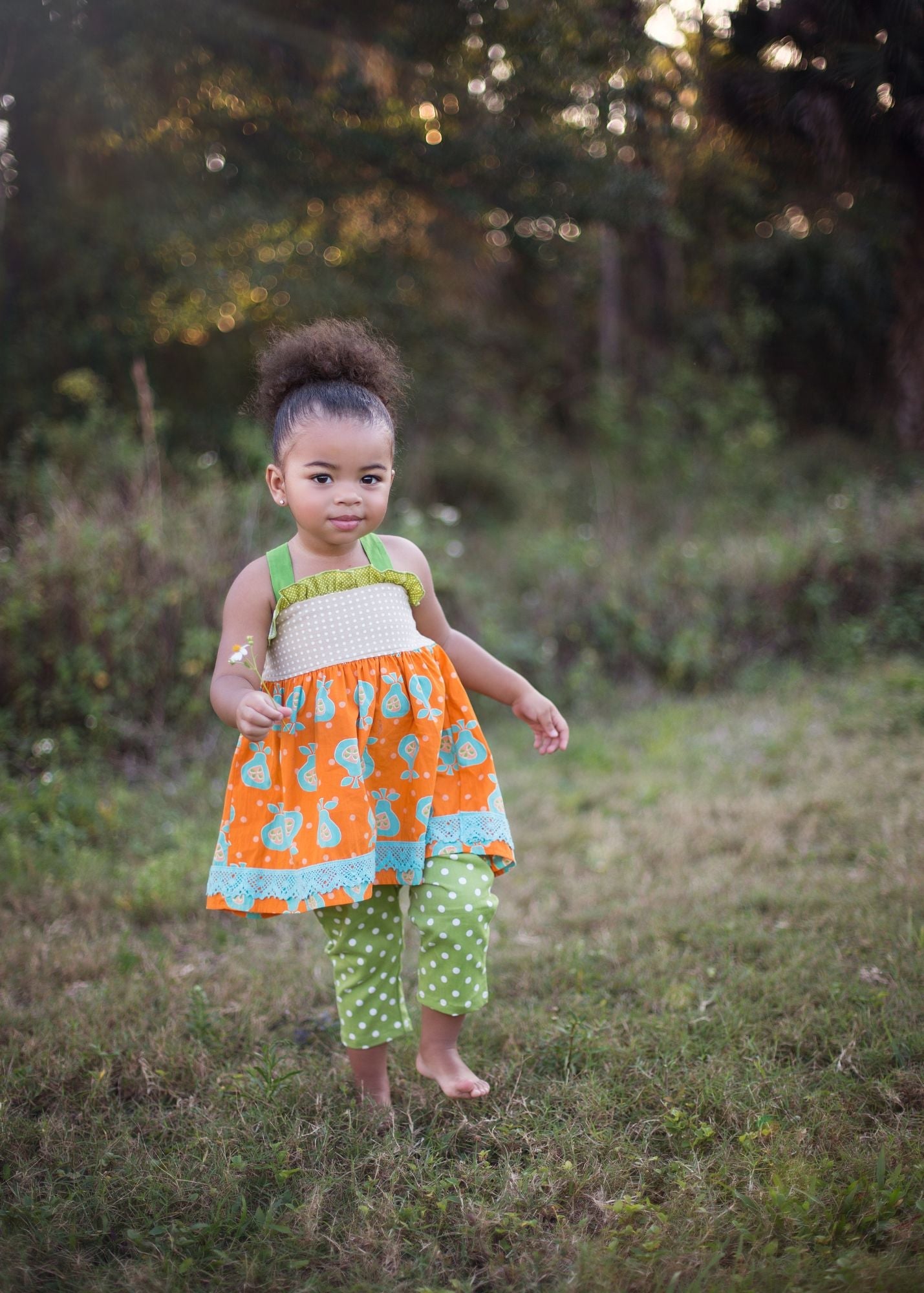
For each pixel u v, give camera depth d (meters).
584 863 4.05
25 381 8.67
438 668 2.29
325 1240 1.93
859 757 4.88
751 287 12.78
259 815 2.19
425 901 2.18
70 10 7.82
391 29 8.78
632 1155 2.12
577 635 6.85
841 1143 2.12
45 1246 1.90
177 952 3.35
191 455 9.20
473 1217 1.96
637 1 8.07
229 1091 2.41
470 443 11.65
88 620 5.20
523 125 9.31
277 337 2.40
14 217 8.77
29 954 3.25
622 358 13.23
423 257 11.27
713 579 7.15
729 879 3.65
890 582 6.91
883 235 9.45
